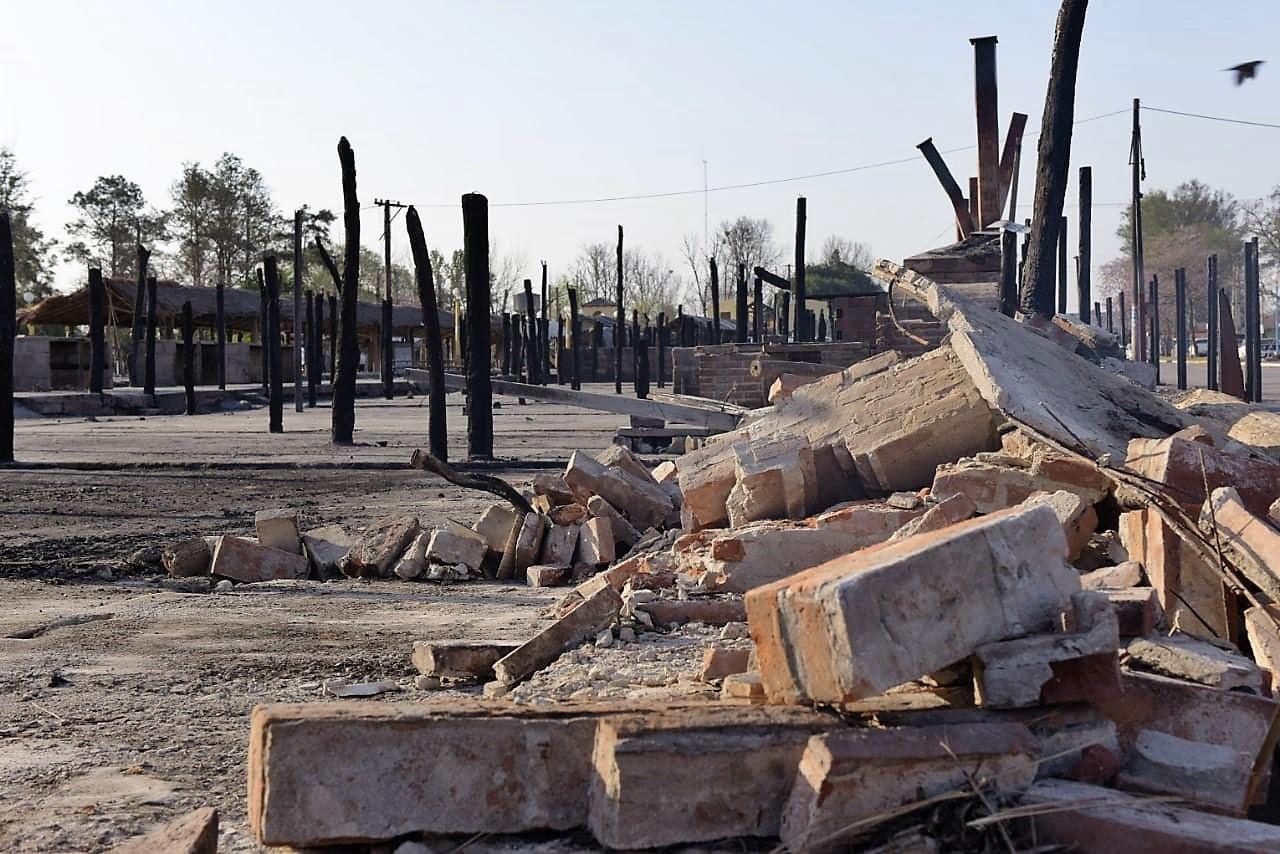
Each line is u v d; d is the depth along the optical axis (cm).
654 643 700
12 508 1527
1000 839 352
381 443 2583
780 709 392
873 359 1127
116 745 570
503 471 1936
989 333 962
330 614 891
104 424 3478
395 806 385
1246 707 408
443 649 684
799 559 817
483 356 2066
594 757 389
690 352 3919
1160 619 495
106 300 6059
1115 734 396
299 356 4166
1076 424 842
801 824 359
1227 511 557
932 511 733
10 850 435
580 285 10712
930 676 431
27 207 8406
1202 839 337
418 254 2059
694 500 1033
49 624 855
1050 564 404
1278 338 9356
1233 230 9656
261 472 1980
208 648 779
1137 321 4988
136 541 1261
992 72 2459
